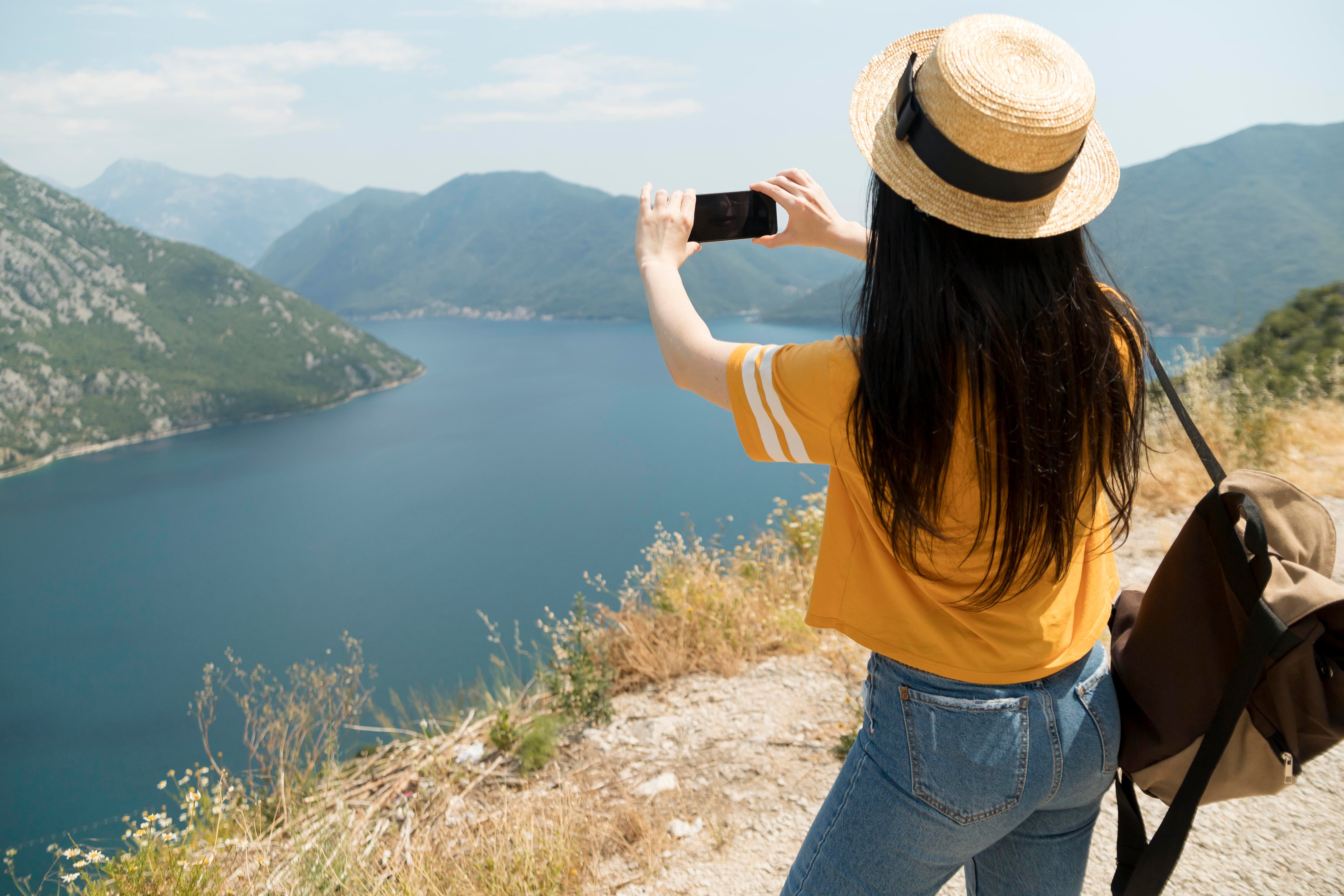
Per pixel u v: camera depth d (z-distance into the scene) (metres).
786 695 3.27
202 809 2.67
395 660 114.56
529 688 3.63
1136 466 0.98
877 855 1.04
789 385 0.93
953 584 0.94
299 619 136.88
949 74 0.79
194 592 155.88
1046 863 1.12
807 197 1.28
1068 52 0.83
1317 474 4.83
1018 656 0.96
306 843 2.41
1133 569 4.00
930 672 0.99
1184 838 1.00
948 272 0.84
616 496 196.62
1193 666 1.00
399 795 2.86
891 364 0.85
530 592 139.75
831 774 2.67
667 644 3.76
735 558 4.66
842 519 1.06
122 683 118.75
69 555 176.75
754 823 2.46
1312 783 2.22
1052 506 0.87
